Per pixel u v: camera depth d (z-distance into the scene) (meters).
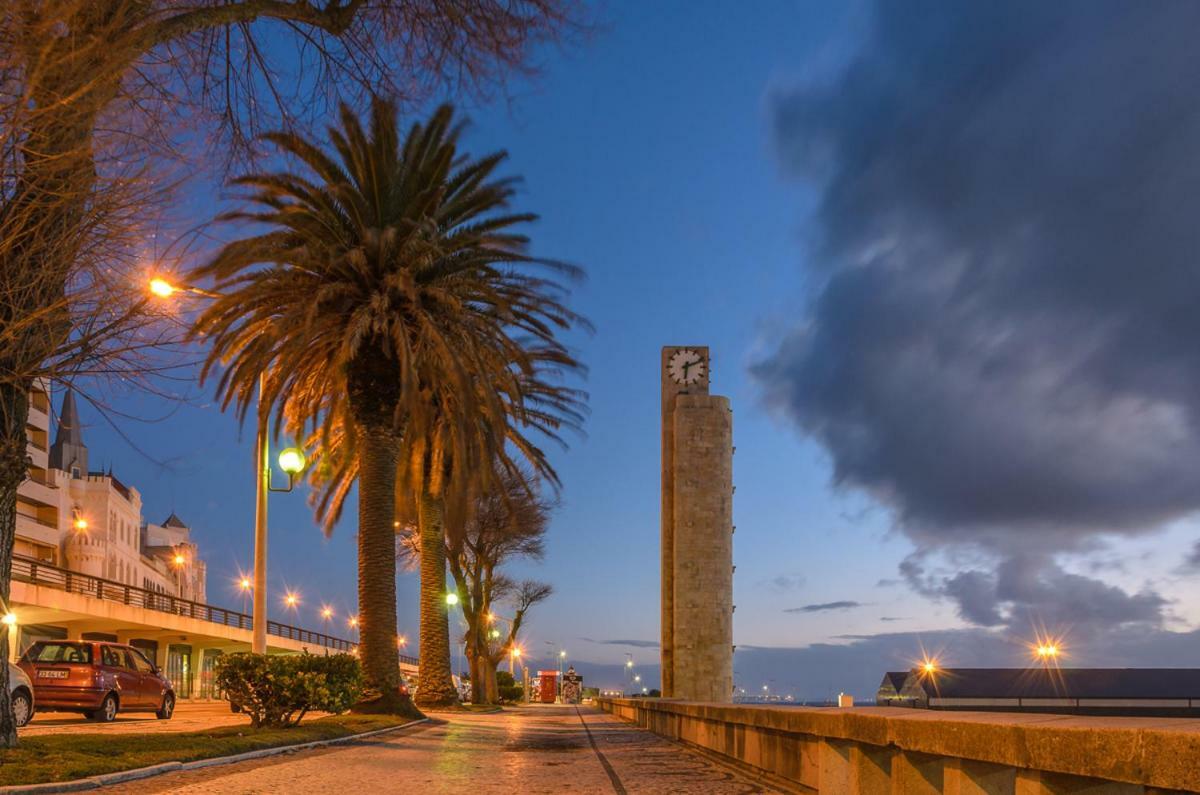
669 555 68.06
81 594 41.16
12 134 7.03
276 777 11.52
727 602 66.31
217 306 22.09
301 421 27.28
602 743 20.81
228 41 11.01
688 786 11.45
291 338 23.84
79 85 7.37
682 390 70.31
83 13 7.49
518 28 10.80
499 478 30.23
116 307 8.43
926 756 6.81
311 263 23.70
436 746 18.47
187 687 63.53
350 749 16.47
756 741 12.53
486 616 56.03
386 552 25.58
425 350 24.66
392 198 25.05
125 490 123.19
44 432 93.50
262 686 17.86
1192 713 57.78
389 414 25.72
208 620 56.16
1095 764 4.28
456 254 26.09
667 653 66.81
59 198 7.80
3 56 6.72
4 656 11.00
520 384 31.97
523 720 35.28
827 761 8.99
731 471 68.31
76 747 11.79
